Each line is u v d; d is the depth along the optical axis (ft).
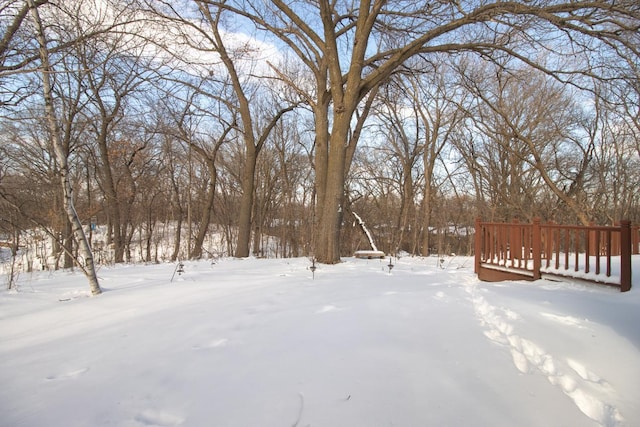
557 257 19.88
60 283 24.56
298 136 80.79
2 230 31.32
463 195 83.97
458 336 11.50
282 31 40.91
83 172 70.54
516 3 29.53
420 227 80.89
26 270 38.27
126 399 8.19
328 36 34.55
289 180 84.33
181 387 8.60
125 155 60.23
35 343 12.49
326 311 14.49
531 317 13.05
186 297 18.11
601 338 10.93
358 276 24.52
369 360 9.77
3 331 14.03
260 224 77.36
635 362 9.53
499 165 75.15
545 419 7.28
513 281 21.20
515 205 64.85
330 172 35.01
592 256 25.20
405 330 12.07
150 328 13.21
